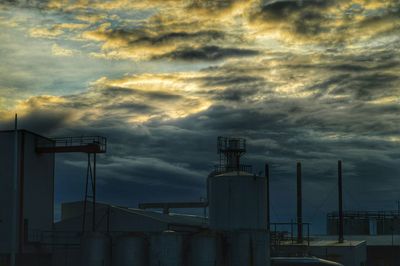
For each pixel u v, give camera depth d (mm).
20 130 81250
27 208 81375
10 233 79438
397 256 113750
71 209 95062
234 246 77938
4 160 81125
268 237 79688
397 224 140375
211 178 83000
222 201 81188
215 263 74688
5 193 80438
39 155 84500
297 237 107125
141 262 74062
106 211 82062
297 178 117000
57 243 82062
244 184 80875
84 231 80312
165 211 109062
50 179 86688
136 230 80375
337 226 142000
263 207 81875
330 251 98812
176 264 73812
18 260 78875
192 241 75375
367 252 115312
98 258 73938
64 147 82938
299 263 79438
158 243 74188
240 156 88000
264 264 78438
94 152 82625
